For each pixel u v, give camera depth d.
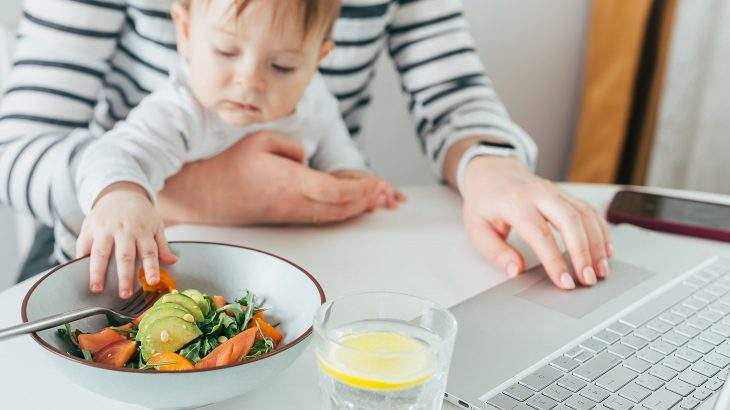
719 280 0.79
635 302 0.73
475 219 0.87
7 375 0.58
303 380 0.59
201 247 0.67
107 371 0.48
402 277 0.77
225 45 0.82
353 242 0.85
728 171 1.58
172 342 0.56
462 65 1.17
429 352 0.48
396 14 1.19
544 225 0.80
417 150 1.60
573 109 1.71
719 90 1.52
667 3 1.52
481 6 1.54
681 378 0.60
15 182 0.89
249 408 0.55
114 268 0.65
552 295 0.74
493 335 0.65
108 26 1.00
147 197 0.75
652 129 1.62
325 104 1.02
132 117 0.87
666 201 1.00
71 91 0.99
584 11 1.63
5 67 1.16
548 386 0.58
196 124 0.87
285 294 0.63
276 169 0.87
